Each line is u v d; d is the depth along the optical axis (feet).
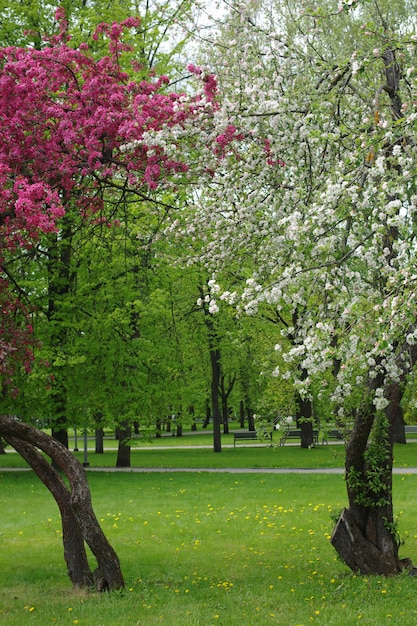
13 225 26.84
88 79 31.07
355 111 29.96
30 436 29.76
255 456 98.22
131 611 26.53
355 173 24.35
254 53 30.91
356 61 24.64
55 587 31.53
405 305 19.25
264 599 28.09
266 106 27.81
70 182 29.71
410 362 25.77
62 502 31.27
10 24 69.05
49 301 72.59
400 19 35.53
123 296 72.79
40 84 29.53
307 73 30.14
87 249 64.23
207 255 32.81
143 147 29.01
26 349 32.35
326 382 23.72
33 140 29.27
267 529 43.50
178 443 144.25
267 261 29.81
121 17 67.62
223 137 28.32
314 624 24.12
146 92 30.48
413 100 25.40
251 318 67.46
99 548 29.78
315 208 23.04
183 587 30.71
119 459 87.45
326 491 57.26
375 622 23.97
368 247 24.71
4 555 38.68
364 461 30.19
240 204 30.78
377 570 30.42
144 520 47.85
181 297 92.63
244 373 123.95
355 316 22.31
